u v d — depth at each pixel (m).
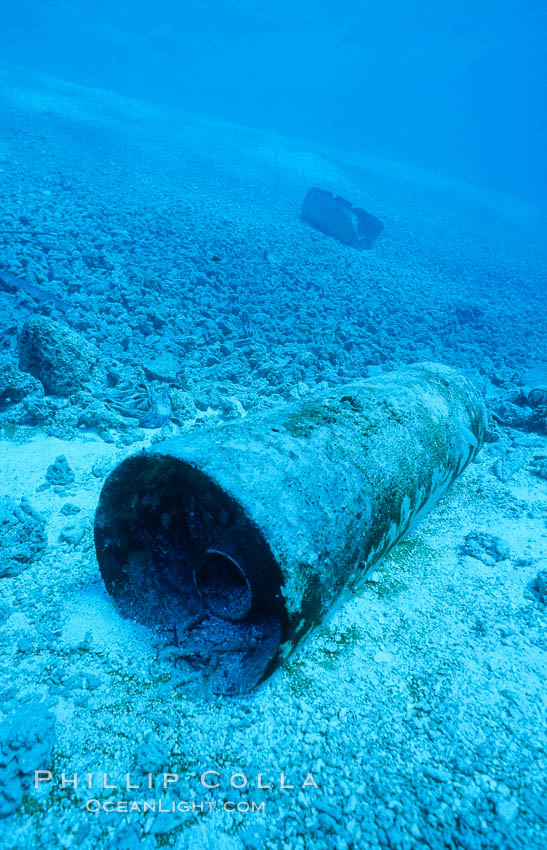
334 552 2.50
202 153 24.97
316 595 2.41
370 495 2.80
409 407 3.58
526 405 6.98
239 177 22.89
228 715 2.48
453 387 4.27
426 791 2.19
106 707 2.49
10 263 9.07
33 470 4.51
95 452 4.89
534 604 3.38
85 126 22.86
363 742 2.40
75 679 2.59
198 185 19.98
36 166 16.41
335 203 17.78
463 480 5.07
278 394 6.56
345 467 2.76
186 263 11.34
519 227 32.06
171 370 6.60
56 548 3.56
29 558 3.38
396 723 2.50
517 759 2.35
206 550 2.68
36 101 24.06
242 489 2.26
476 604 3.37
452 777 2.25
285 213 19.42
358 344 9.27
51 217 12.20
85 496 4.19
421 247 21.03
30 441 4.97
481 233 26.98
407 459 3.19
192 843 2.00
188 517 2.93
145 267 10.52
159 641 2.82
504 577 3.65
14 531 3.39
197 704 2.53
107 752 2.29
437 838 2.02
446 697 2.66
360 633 3.06
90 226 12.30
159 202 16.09
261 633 2.55
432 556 3.86
